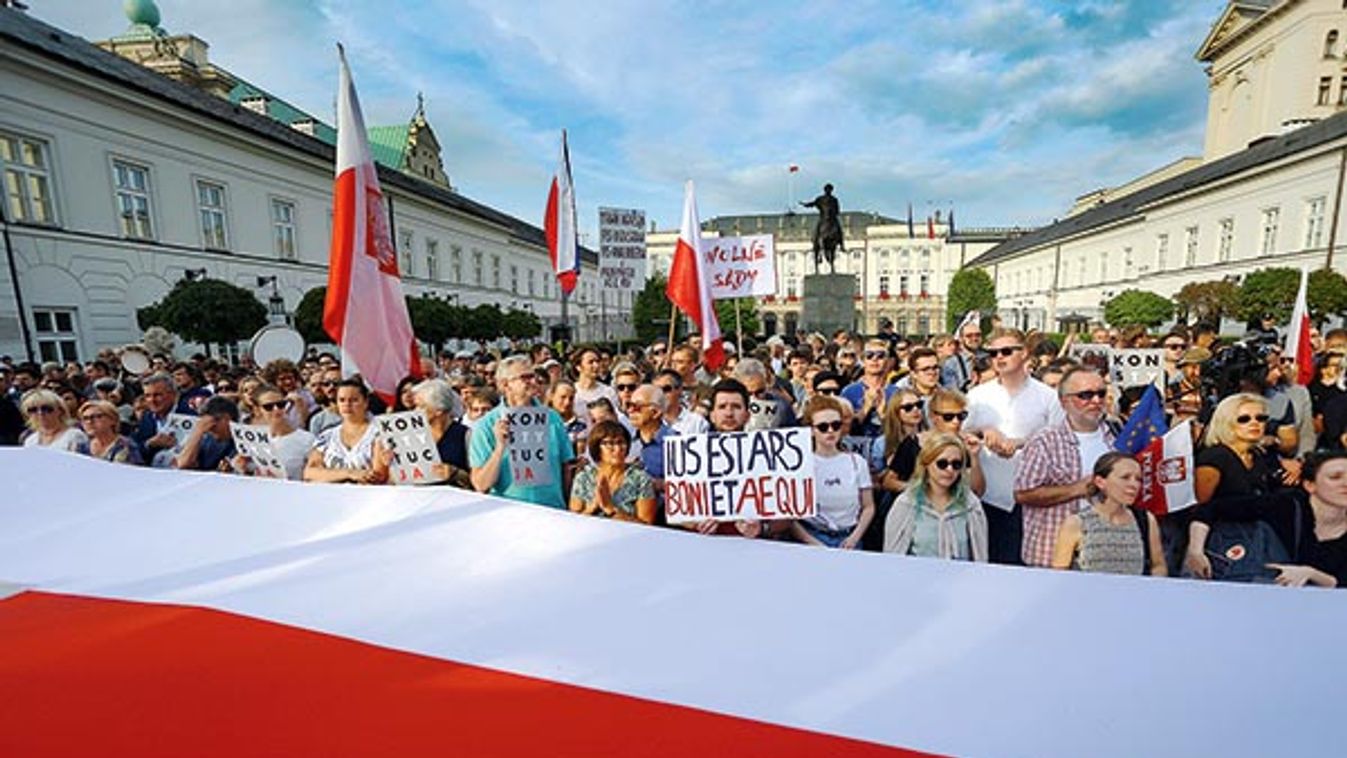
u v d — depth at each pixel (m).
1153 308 27.25
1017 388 3.81
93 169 16.50
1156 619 1.55
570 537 2.08
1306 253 24.92
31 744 1.26
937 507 2.76
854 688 1.40
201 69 31.73
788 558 1.91
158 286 18.20
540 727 1.31
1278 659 1.41
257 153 21.94
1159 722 1.28
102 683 1.45
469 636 1.62
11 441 6.20
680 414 4.75
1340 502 2.41
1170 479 2.93
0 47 14.22
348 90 3.70
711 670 1.47
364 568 1.96
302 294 23.91
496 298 41.19
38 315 15.31
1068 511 2.92
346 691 1.42
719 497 2.59
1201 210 31.75
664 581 1.83
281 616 1.73
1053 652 1.47
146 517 2.39
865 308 74.88
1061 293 48.69
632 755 1.24
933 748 1.24
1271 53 37.53
